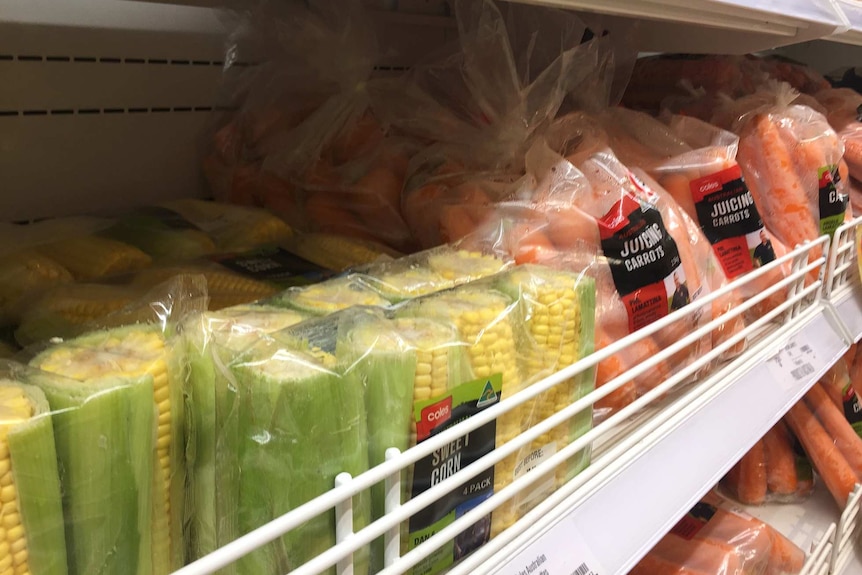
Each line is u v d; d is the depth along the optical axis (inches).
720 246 38.1
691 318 33.9
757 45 45.9
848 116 53.6
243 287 27.3
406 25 49.7
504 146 37.4
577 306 25.4
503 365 22.4
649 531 26.4
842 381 56.5
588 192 32.4
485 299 23.2
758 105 44.2
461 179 36.4
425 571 20.9
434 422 20.1
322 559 15.8
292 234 35.7
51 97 34.9
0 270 26.3
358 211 37.8
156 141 39.8
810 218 42.4
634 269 31.0
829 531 51.2
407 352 19.4
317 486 17.8
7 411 15.0
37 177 35.2
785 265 40.0
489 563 21.7
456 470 20.8
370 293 24.6
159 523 18.3
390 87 43.4
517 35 41.8
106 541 16.6
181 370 19.0
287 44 41.9
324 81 42.9
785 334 40.2
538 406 24.5
